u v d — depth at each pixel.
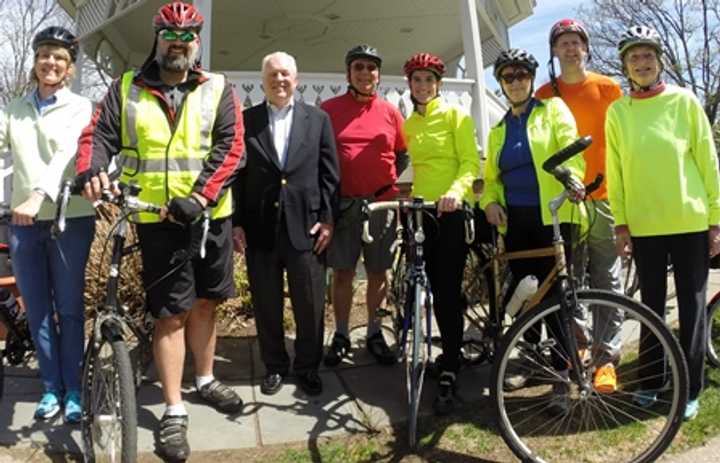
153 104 3.02
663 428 2.84
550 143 3.34
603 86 3.79
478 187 3.93
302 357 3.75
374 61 3.97
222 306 5.08
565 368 3.34
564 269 2.95
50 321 3.43
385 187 4.12
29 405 3.55
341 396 3.70
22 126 3.27
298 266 3.64
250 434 3.26
